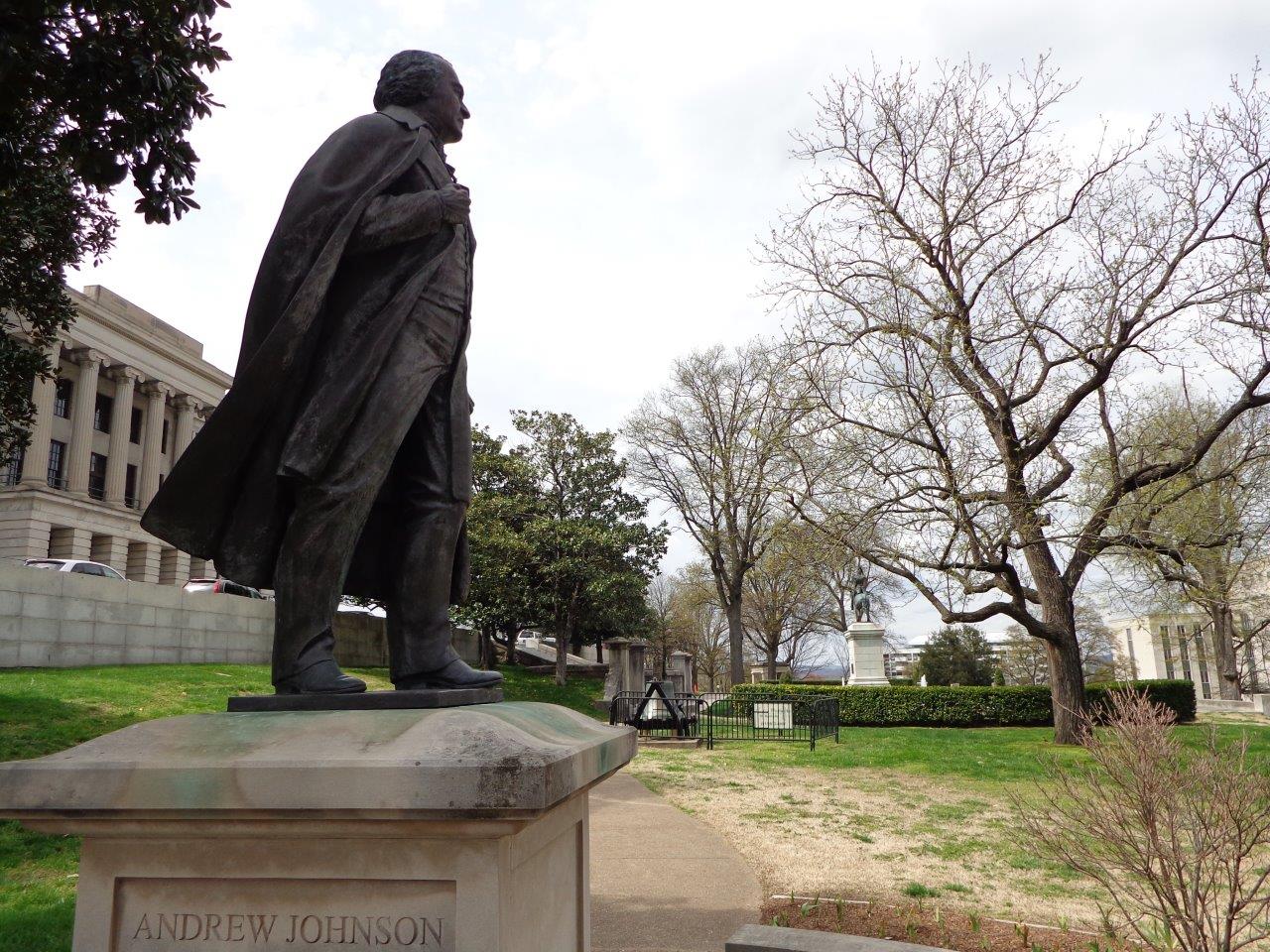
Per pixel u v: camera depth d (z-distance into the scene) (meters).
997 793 12.10
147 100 5.99
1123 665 49.78
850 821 10.09
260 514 2.46
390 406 2.46
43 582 15.60
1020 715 23.83
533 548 28.59
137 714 12.44
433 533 2.64
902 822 10.05
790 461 20.34
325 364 2.44
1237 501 19.92
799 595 44.50
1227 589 22.27
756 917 6.40
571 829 2.58
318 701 2.24
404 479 2.72
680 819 10.11
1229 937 4.43
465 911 1.82
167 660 18.44
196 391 52.31
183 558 50.75
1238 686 35.62
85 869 1.92
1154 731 4.61
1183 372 17.27
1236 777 4.45
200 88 6.29
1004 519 16.39
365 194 2.51
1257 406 16.61
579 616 30.27
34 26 5.44
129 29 6.04
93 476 46.62
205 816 1.83
